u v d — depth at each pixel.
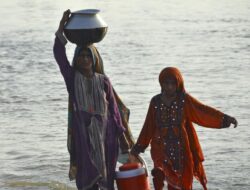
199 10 101.00
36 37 71.12
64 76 17.73
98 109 17.69
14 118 33.91
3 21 88.75
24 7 111.06
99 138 17.58
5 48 62.84
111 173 17.86
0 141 29.28
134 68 49.56
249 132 29.95
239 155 26.44
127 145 18.33
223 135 29.39
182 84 17.70
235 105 35.94
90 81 17.73
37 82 44.69
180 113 17.67
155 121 17.84
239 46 61.41
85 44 17.77
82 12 17.64
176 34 71.69
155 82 43.56
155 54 57.16
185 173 17.72
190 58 54.56
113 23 84.06
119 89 41.06
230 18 87.38
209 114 17.72
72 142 17.67
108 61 53.28
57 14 98.19
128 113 18.48
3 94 40.53
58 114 34.72
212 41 65.25
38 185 23.02
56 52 17.75
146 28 77.88
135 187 17.55
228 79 44.25
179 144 17.69
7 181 23.50
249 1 113.88
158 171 17.30
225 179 23.52
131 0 123.62
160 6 109.38
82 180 17.52
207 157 26.17
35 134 30.44
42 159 26.38
